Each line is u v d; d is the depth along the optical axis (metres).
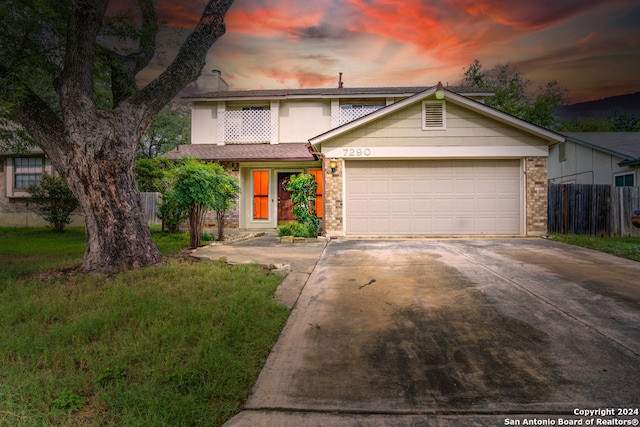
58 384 2.76
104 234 6.11
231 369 2.99
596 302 4.64
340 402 2.65
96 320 3.87
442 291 5.18
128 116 6.44
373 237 11.19
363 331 3.89
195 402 2.56
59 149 6.21
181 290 4.96
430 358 3.29
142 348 3.27
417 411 2.54
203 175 9.20
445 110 11.25
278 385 2.88
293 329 3.97
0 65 6.43
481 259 7.29
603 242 9.56
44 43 7.43
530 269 6.38
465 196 11.45
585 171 16.75
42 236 13.03
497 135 11.22
